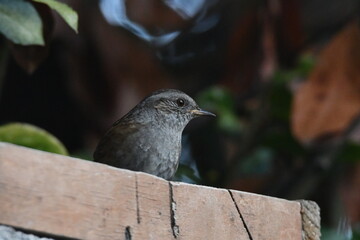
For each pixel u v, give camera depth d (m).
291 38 13.59
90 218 5.97
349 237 12.17
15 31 7.32
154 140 9.29
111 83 12.55
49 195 5.80
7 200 5.61
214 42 15.20
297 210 7.16
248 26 13.83
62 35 12.10
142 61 12.95
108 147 9.16
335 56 12.25
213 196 6.66
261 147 13.62
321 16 14.75
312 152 13.20
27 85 13.07
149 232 6.25
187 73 15.01
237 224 6.75
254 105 13.84
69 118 13.16
